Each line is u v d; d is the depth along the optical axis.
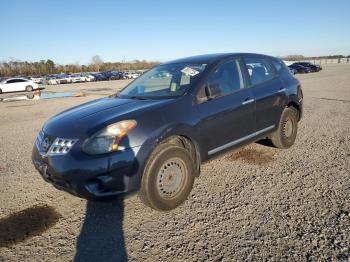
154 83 4.27
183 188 3.49
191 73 3.97
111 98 4.36
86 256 2.72
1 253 2.82
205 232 2.96
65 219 3.39
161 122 3.26
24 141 7.09
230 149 4.11
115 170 2.94
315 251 2.56
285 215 3.16
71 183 2.96
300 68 37.28
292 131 5.29
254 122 4.41
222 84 4.03
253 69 4.63
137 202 3.68
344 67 47.88
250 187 3.89
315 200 3.43
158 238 2.92
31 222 3.35
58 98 18.66
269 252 2.60
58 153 3.07
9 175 4.82
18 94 25.50
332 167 4.38
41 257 2.74
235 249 2.67
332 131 6.48
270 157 4.95
